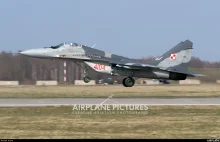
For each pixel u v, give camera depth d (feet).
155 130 196.03
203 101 329.72
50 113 253.44
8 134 184.96
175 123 215.72
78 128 201.16
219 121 222.28
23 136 179.93
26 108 276.21
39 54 422.41
